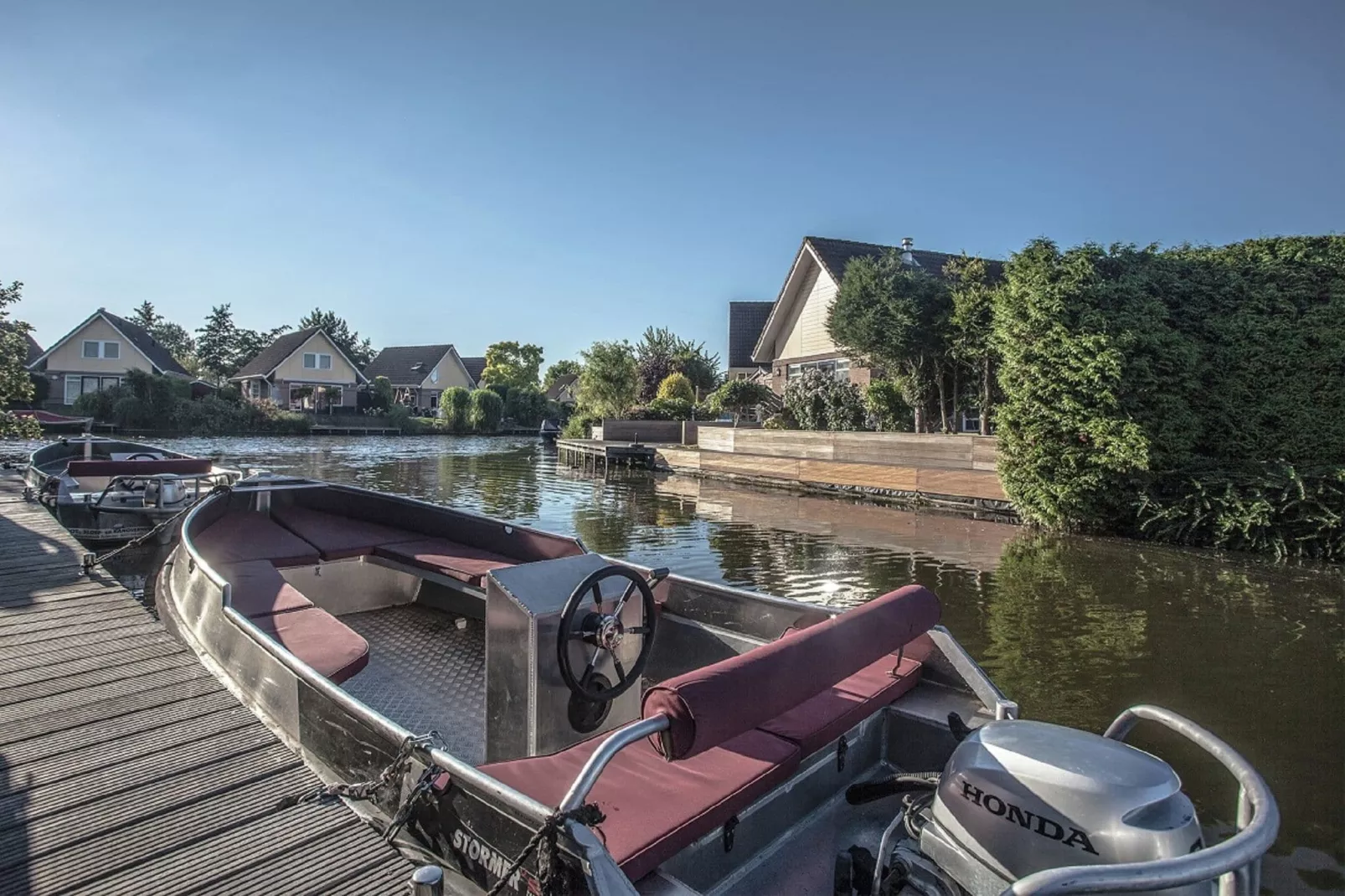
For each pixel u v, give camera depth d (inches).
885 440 612.7
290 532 246.5
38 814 106.8
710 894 94.7
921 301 661.9
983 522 500.1
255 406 1627.7
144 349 1792.6
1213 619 268.1
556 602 112.6
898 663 131.0
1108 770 74.7
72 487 377.4
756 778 95.4
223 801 110.7
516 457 1187.3
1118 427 418.6
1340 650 234.1
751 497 651.5
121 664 164.4
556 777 93.0
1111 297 437.1
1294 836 136.2
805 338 981.8
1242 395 426.3
